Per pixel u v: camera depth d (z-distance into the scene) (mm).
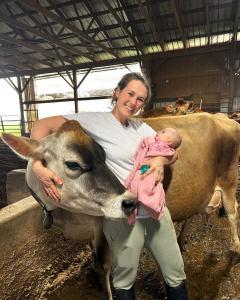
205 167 2314
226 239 3076
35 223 2201
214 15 10070
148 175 1444
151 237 1561
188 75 12250
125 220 1464
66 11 10719
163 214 1533
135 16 10438
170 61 12484
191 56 12094
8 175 3188
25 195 3148
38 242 2252
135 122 1693
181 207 2240
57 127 1556
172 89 12633
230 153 2566
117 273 1591
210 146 2371
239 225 3314
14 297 2049
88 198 1398
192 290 2277
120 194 1369
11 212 2035
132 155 1519
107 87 15148
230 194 2656
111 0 9836
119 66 14195
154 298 2221
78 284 2393
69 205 1487
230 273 2484
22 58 14578
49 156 1411
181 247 2842
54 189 1408
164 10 9984
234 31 10281
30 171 1630
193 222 3506
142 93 1483
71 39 12367
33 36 12539
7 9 10641
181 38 11555
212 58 11758
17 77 16219
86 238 2006
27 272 2160
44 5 10453
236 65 11555
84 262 2707
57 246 2494
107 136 1501
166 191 2096
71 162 1363
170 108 5234
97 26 11422
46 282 2377
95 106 15586
